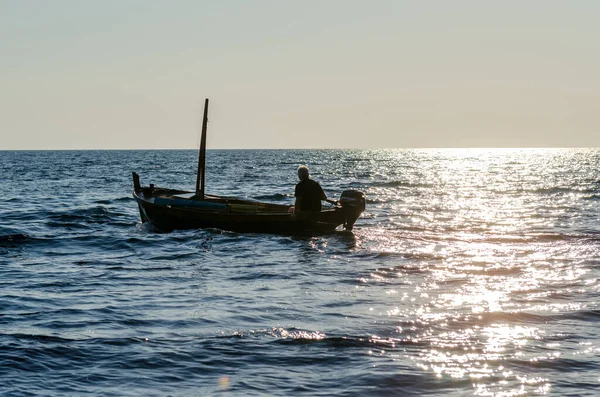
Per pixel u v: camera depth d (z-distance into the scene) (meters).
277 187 46.94
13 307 10.78
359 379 7.34
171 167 91.12
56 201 33.59
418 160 136.75
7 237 19.11
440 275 13.71
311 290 12.17
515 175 67.50
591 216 26.56
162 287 12.53
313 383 7.25
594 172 74.62
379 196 38.00
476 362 7.91
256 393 6.98
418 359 8.03
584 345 8.59
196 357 8.11
